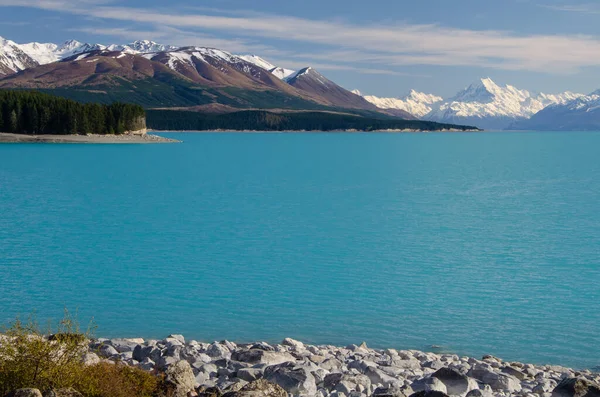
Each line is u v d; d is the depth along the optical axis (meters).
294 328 29.06
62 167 133.12
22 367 14.90
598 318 30.69
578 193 89.56
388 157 191.00
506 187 98.06
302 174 122.06
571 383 17.95
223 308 31.97
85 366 15.71
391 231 55.69
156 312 31.16
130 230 55.03
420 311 31.86
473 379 18.72
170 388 15.89
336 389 17.47
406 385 17.95
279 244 49.12
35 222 59.09
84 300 33.00
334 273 39.62
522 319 30.58
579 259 44.12
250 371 18.33
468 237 52.84
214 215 64.94
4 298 33.16
